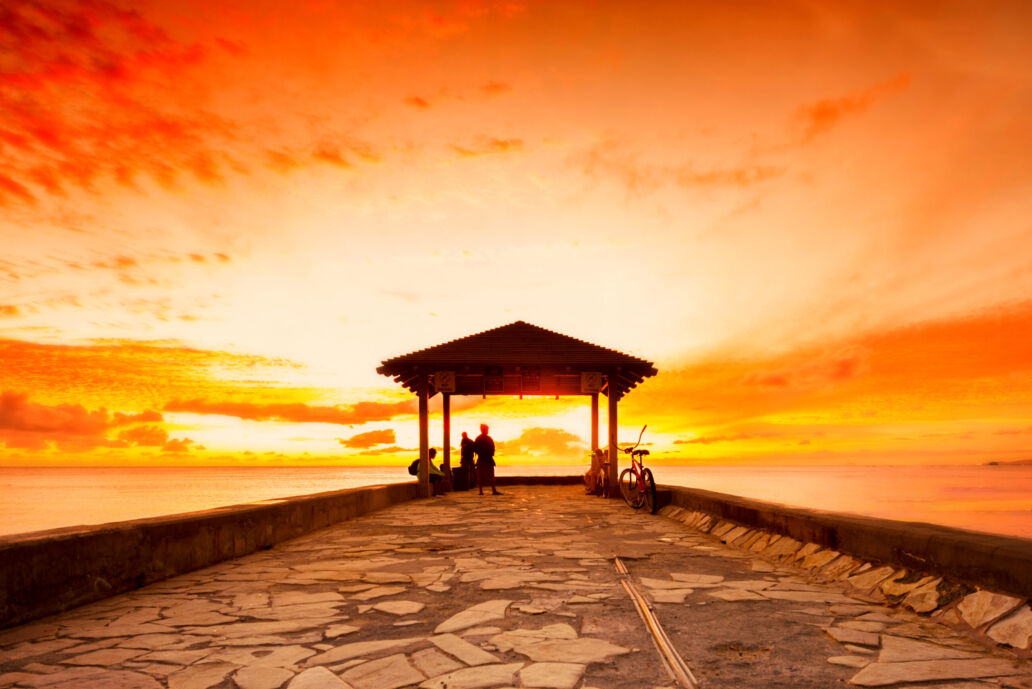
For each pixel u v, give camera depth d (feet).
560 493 61.26
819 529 21.94
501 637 13.92
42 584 15.65
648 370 55.16
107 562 17.84
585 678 11.35
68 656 12.67
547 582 19.74
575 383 60.39
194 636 14.07
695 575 20.80
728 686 10.89
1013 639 12.66
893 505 287.07
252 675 11.55
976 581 14.65
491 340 57.67
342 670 11.83
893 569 17.81
